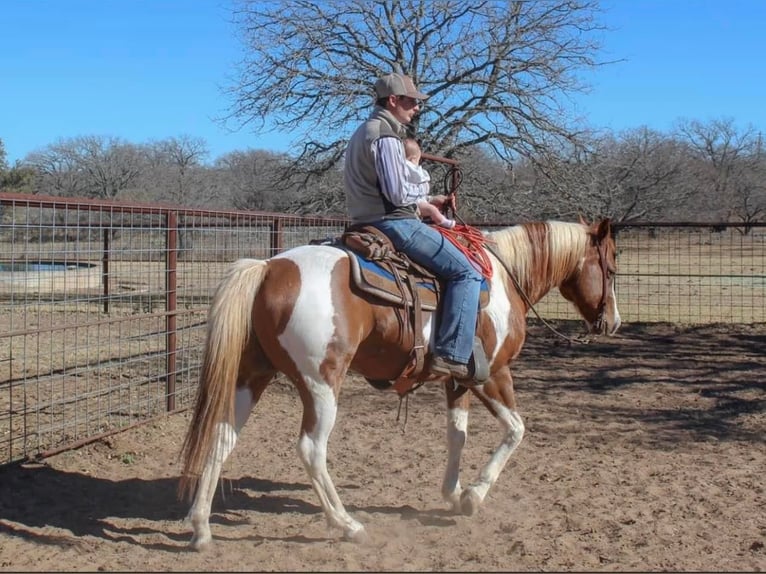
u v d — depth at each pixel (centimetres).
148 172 5200
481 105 1455
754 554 432
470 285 447
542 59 1449
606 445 654
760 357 1037
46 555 420
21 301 1464
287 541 448
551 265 529
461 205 1437
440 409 777
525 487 548
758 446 649
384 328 433
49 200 547
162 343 1136
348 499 526
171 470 583
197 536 427
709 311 1482
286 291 414
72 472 566
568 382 896
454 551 436
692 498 524
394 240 448
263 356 434
